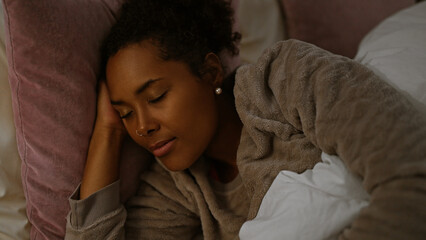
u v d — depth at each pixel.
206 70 0.76
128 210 0.83
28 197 0.75
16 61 0.69
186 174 0.81
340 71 0.61
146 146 0.74
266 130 0.69
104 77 0.79
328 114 0.57
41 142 0.73
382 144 0.50
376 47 0.89
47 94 0.71
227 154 0.80
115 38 0.74
